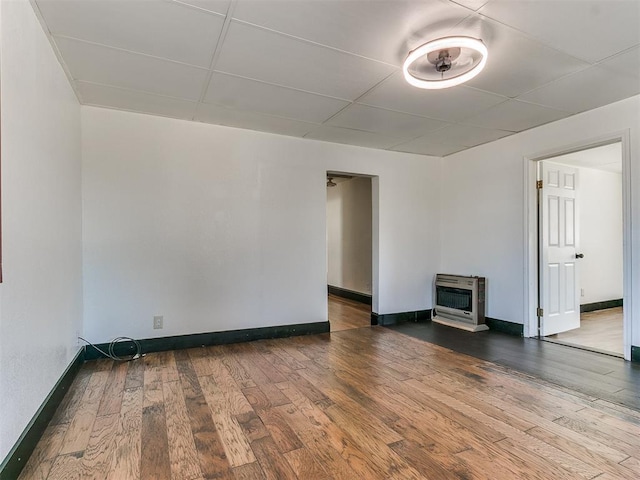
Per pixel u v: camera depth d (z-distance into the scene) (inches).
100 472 61.6
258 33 80.4
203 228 138.5
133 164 127.7
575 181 168.1
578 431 75.0
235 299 143.9
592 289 215.3
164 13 73.1
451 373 108.9
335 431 75.2
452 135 156.1
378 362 119.4
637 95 113.7
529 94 113.2
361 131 149.9
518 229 154.4
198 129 138.0
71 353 101.4
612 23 76.8
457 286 176.2
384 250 179.9
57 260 87.5
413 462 64.7
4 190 57.1
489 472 61.8
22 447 62.1
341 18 75.1
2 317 55.7
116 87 107.3
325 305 162.2
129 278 126.9
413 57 84.5
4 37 58.1
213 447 69.2
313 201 160.7
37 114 73.9
